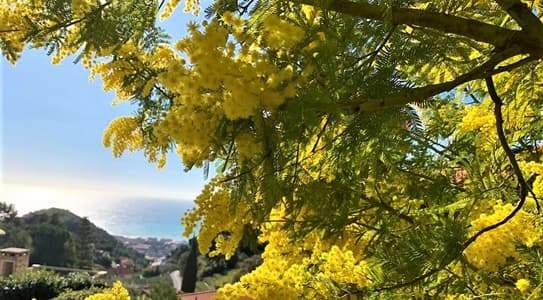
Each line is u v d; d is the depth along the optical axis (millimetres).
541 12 2479
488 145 3025
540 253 2418
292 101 1395
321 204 1779
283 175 1535
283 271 2648
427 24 1665
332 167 1874
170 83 1428
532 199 2533
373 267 2516
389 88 1580
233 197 1529
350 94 1566
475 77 1682
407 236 2314
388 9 1578
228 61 1376
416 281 2189
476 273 2424
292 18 1620
